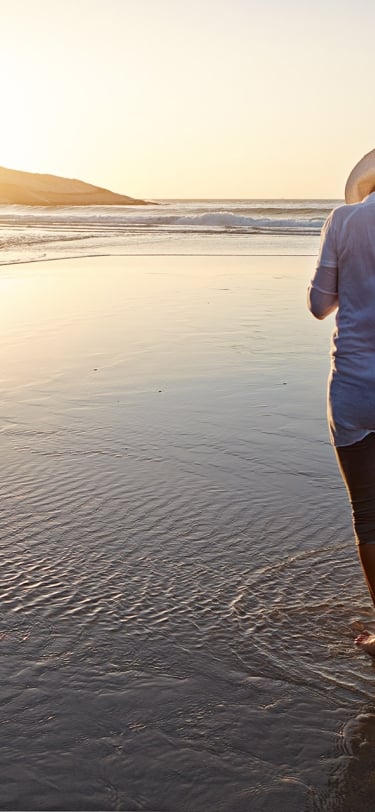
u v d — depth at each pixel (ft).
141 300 39.29
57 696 8.23
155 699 8.22
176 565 11.25
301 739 7.64
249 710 8.07
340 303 9.02
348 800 6.84
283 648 9.25
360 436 8.96
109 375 23.16
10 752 7.37
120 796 6.85
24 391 21.30
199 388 21.50
